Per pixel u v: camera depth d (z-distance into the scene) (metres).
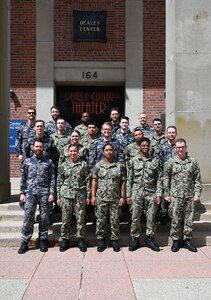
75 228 8.85
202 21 9.82
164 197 8.00
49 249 8.03
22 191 8.02
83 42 15.29
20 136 9.38
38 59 15.16
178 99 9.79
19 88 15.16
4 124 10.65
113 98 15.84
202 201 9.68
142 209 8.02
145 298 5.55
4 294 5.71
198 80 9.79
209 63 9.81
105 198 7.85
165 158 8.92
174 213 7.90
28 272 6.63
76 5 15.28
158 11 15.38
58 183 8.04
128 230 8.75
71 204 7.93
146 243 8.19
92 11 15.31
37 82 15.16
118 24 15.33
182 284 6.07
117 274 6.52
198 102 9.80
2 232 8.67
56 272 6.62
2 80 10.48
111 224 7.91
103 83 15.57
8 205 9.69
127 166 8.41
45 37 15.20
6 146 10.80
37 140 8.05
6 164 10.76
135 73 15.28
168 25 10.55
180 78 9.79
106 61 15.30
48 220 7.99
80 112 15.84
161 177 8.05
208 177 9.78
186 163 7.91
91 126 9.33
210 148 9.80
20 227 8.71
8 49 11.21
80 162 8.00
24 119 15.11
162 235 8.43
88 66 15.23
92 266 6.93
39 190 7.84
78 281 6.20
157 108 15.31
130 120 15.26
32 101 15.17
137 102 15.30
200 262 7.15
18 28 15.17
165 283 6.11
